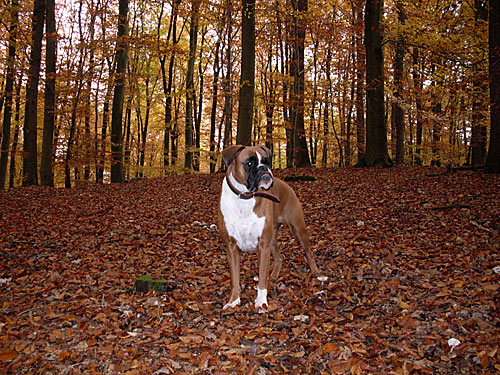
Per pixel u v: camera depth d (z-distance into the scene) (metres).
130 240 7.30
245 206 3.92
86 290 4.75
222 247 6.70
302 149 17.94
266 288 4.27
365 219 7.74
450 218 7.12
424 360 2.94
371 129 14.85
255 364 2.99
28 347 3.24
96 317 3.80
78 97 16.12
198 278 5.15
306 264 5.50
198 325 3.69
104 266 5.74
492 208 7.34
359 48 20.22
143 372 2.90
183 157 24.67
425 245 5.86
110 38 14.57
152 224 8.35
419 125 21.16
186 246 6.83
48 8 14.62
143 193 12.25
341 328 3.48
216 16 18.75
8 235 7.55
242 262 5.81
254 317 3.83
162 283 4.61
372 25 14.40
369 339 3.28
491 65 10.39
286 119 19.95
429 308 3.74
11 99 16.75
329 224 7.61
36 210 9.81
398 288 4.28
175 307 4.11
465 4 14.84
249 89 12.88
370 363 2.94
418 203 8.45
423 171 12.88
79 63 15.36
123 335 3.46
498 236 5.80
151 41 14.95
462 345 3.04
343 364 2.93
